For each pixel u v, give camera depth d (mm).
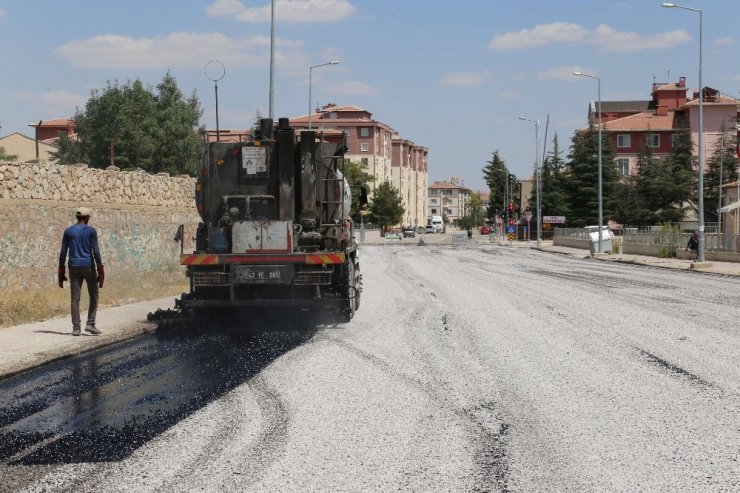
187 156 73812
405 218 187750
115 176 27172
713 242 43750
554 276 30703
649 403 8523
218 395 9047
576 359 11289
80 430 7555
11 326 14945
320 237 15430
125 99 72375
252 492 5715
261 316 16484
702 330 14336
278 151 15516
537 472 6164
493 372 10328
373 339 13422
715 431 7367
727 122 100125
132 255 27766
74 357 11961
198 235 15617
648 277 30344
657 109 114812
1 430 7594
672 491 5730
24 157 82062
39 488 5848
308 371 10484
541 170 98125
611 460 6477
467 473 6137
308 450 6766
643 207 86812
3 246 19219
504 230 120000
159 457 6609
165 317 15883
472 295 21828
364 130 155875
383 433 7312
